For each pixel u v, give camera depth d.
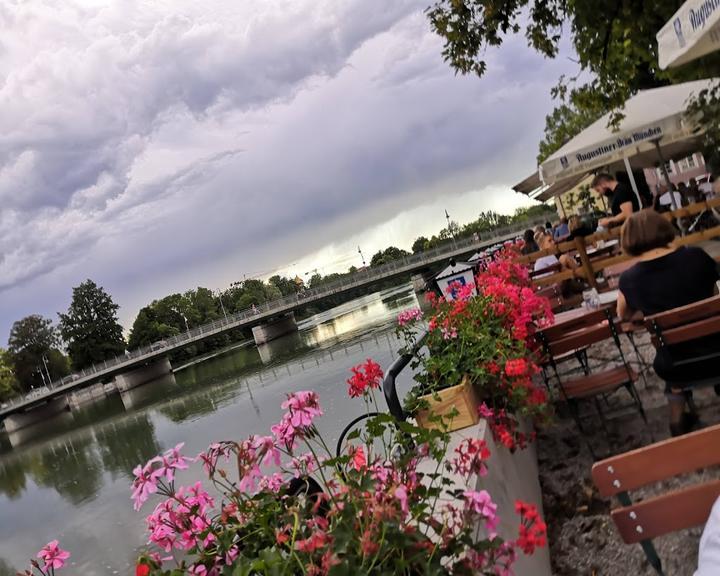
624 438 3.82
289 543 1.41
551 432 4.29
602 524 2.98
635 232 3.53
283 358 64.19
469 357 3.06
